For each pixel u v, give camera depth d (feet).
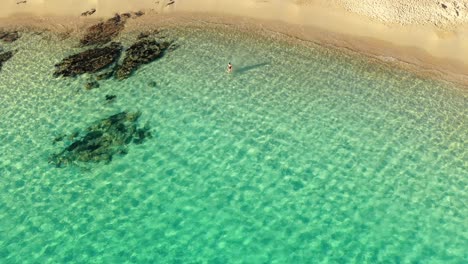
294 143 77.46
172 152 77.10
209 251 63.05
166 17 110.42
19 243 65.31
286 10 106.83
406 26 99.30
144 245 64.18
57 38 107.65
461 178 71.05
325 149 76.28
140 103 87.20
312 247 63.05
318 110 83.41
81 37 107.34
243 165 74.38
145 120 83.46
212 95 87.66
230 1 111.04
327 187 70.54
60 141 80.48
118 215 68.18
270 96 86.69
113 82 92.58
